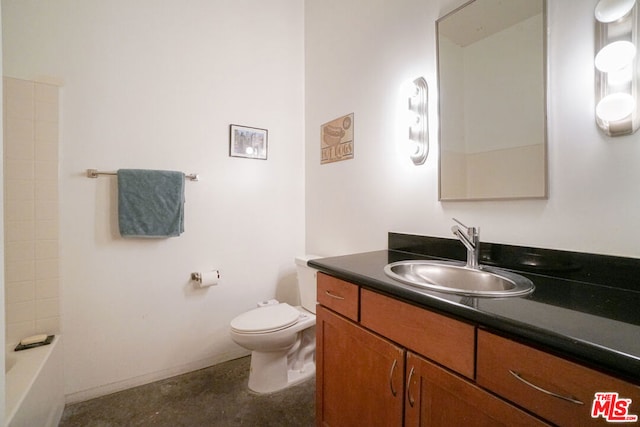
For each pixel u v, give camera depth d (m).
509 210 1.17
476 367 0.76
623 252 0.91
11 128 1.47
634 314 0.71
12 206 1.48
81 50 1.63
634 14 0.86
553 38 1.04
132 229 1.70
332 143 2.11
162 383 1.82
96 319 1.69
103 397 1.68
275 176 2.29
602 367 0.57
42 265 1.54
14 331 1.49
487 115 1.23
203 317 2.01
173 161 1.89
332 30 2.09
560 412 0.62
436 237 1.42
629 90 0.88
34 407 1.20
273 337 1.62
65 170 1.60
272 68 2.26
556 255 1.04
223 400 1.66
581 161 0.98
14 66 1.48
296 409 1.58
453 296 0.84
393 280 1.00
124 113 1.74
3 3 1.46
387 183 1.69
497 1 1.19
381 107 1.72
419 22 1.50
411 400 0.92
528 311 0.73
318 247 2.26
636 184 0.88
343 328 1.18
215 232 2.05
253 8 2.17
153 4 1.82
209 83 2.01
